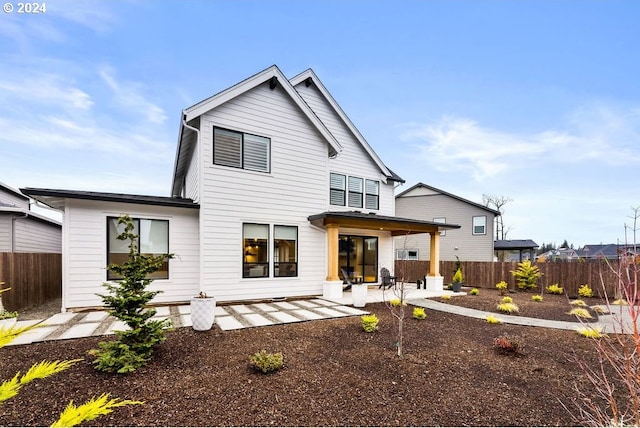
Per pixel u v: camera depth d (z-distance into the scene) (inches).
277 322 269.7
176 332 235.3
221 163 367.6
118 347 166.6
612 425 113.7
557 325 286.8
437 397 146.3
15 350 191.2
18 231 457.4
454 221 902.4
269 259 394.0
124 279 187.2
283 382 155.9
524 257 1170.6
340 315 301.6
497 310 353.4
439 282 495.2
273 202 398.9
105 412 61.9
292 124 418.6
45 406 129.3
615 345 219.0
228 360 182.2
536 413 134.0
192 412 127.7
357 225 429.4
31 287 342.3
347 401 140.1
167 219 359.6
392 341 224.7
